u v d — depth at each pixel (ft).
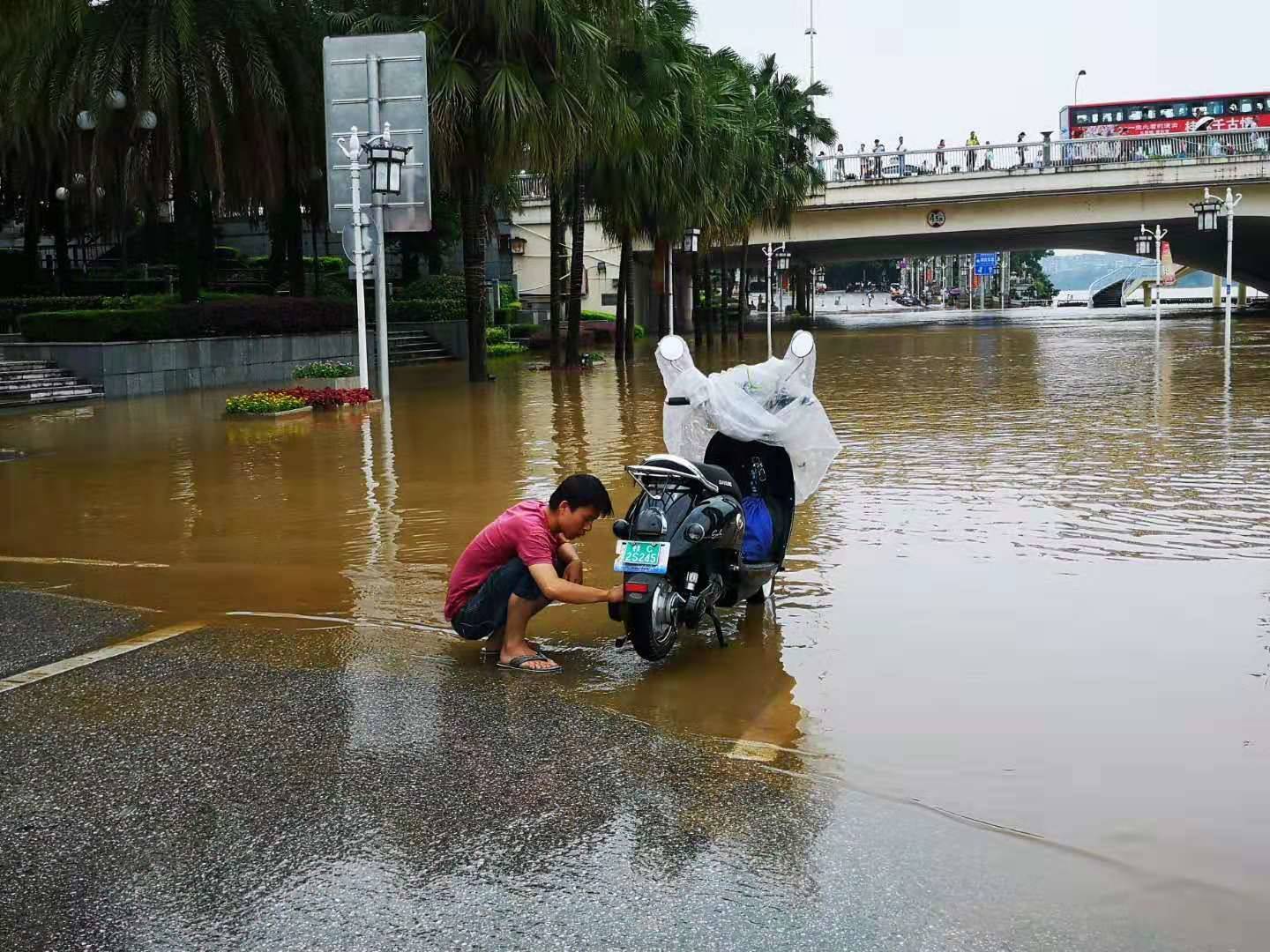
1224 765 12.94
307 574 23.21
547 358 110.32
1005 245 189.26
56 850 11.19
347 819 11.78
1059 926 9.59
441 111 64.80
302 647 17.84
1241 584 20.85
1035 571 22.17
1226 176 141.08
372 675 16.42
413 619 19.71
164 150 77.46
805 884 10.35
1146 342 108.88
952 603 20.06
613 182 89.15
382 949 9.46
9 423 54.70
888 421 48.55
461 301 111.65
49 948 9.53
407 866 10.80
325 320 88.74
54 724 14.49
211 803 12.19
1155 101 168.76
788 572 22.61
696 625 17.22
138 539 27.14
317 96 78.48
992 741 13.75
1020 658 16.98
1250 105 165.58
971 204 153.28
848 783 12.58
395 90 58.70
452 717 14.71
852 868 10.62
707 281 125.70
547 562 16.48
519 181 113.09
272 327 83.10
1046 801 12.05
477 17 66.64
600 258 165.58
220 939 9.64
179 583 22.54
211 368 76.28
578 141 68.85
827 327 188.55
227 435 48.42
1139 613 19.17
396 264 133.18
